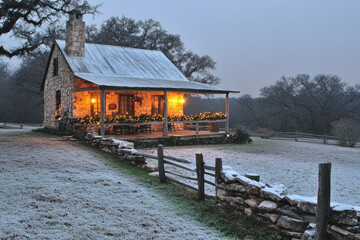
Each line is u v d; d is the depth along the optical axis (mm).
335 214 3529
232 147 16531
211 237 4422
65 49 17984
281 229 4301
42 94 34500
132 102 18078
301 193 7602
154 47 39781
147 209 5438
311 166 11641
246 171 9961
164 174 7395
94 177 7465
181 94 20047
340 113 39344
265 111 46250
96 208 5332
